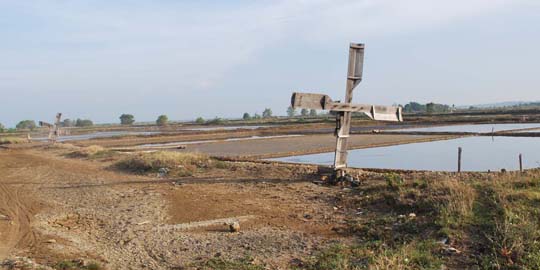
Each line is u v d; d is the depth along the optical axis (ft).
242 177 49.98
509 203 27.12
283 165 54.44
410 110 546.67
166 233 29.55
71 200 42.16
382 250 23.40
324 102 40.83
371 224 28.66
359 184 40.88
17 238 28.60
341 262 22.03
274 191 41.78
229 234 28.71
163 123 383.24
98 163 73.15
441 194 31.19
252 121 372.38
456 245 23.71
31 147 121.29
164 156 62.80
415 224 27.30
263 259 23.62
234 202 38.22
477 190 31.22
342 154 44.37
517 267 20.44
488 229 24.59
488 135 112.98
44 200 42.32
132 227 31.37
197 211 35.58
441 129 152.25
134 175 57.67
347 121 44.09
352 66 43.01
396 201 32.17
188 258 24.38
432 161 69.26
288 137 139.44
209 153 92.12
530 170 38.42
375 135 128.16
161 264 23.58
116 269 22.85
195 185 47.44
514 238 22.35
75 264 22.97
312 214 32.94
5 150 112.06
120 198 42.24
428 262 21.75
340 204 35.01
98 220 33.91
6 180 56.59
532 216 25.27
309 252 24.52
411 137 115.55
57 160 82.07
